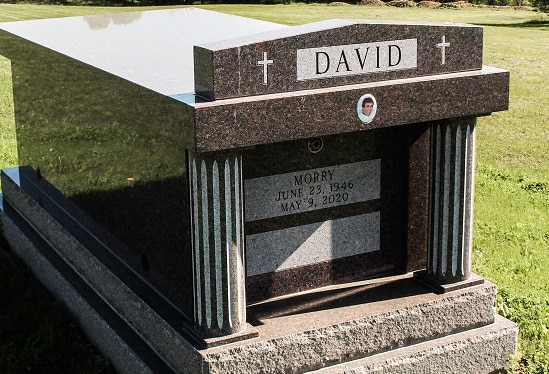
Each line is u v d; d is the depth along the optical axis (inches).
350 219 199.5
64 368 201.0
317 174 192.5
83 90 217.2
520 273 253.9
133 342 192.4
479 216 303.1
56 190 256.7
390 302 189.9
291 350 175.3
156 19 297.1
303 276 196.7
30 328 219.9
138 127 192.5
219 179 162.6
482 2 1305.4
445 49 181.2
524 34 846.5
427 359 187.9
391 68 175.8
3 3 1172.5
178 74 186.5
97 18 307.4
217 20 289.3
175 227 181.0
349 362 182.4
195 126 152.2
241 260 170.1
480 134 430.9
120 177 207.3
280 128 161.0
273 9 1173.7
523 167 374.9
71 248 234.2
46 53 240.2
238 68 157.9
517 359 203.2
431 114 178.9
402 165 201.6
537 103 503.8
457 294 193.3
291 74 164.1
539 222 299.0
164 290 191.6
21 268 264.1
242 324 173.3
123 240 211.3
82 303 217.6
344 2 1342.3
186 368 174.6
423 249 207.8
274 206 189.3
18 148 290.0
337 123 167.3
